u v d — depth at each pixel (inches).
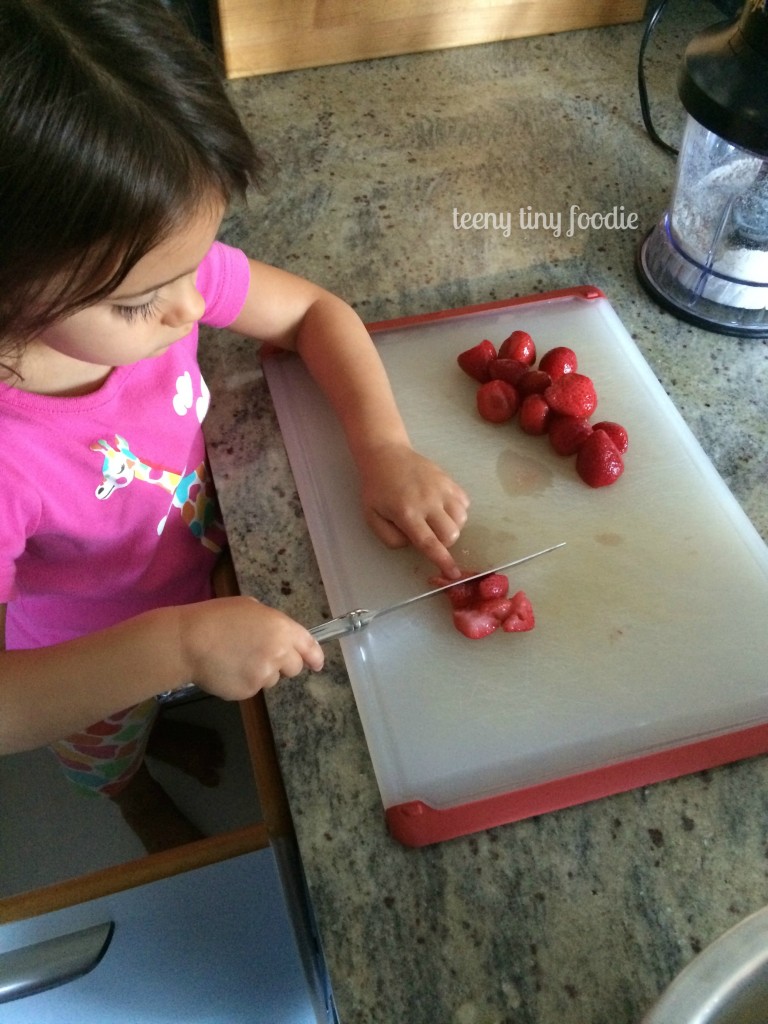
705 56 28.0
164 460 28.6
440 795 21.5
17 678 23.2
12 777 47.1
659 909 19.7
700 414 30.3
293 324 31.2
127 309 20.0
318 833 21.0
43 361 23.9
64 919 26.5
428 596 25.4
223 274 29.1
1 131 15.6
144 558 30.0
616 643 24.5
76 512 26.6
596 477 27.6
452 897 19.9
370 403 28.8
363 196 38.7
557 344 32.2
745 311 32.9
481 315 33.1
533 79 44.6
